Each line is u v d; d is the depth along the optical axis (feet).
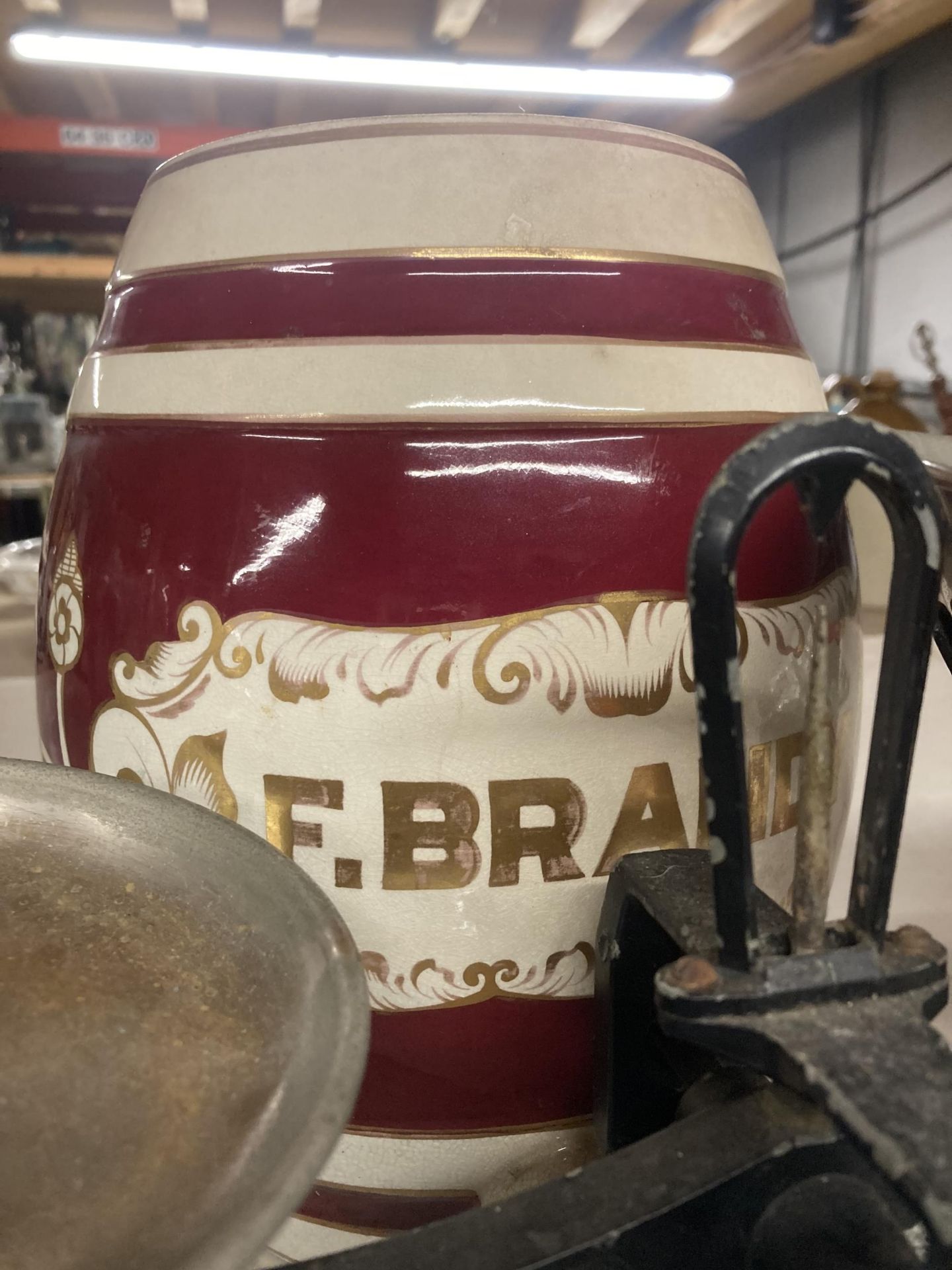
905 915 1.28
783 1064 0.56
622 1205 0.57
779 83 7.07
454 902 0.79
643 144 0.84
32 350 5.65
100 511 0.86
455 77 6.56
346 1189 0.88
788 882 0.90
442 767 0.77
